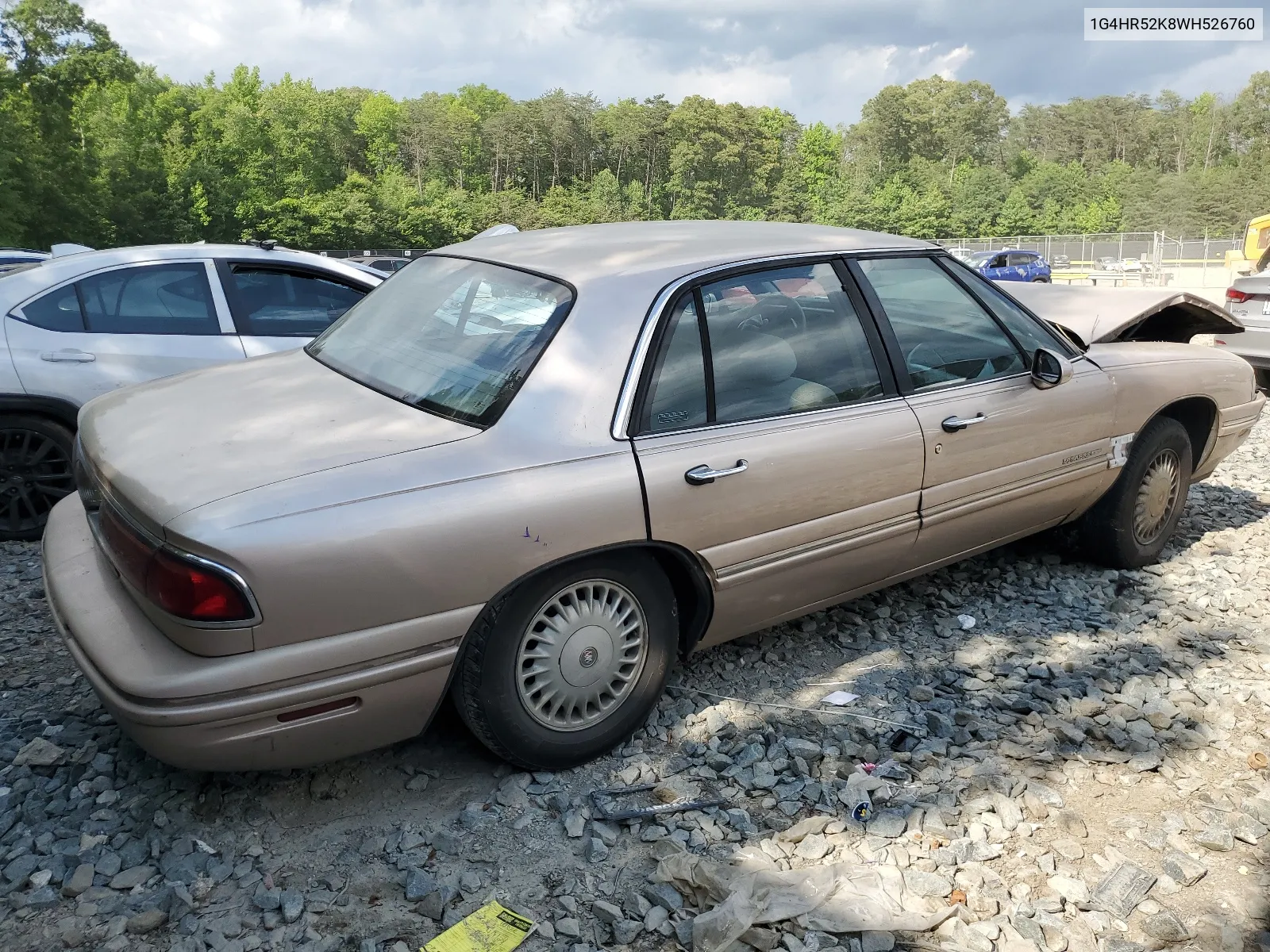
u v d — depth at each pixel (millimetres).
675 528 3068
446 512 2660
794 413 3373
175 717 2438
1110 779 3188
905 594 4543
